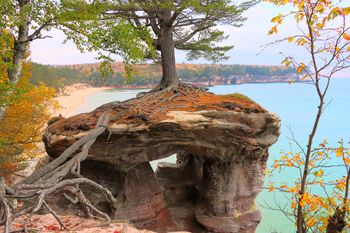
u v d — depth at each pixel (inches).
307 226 327.0
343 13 246.4
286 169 1771.7
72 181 326.6
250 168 730.8
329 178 1467.8
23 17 633.0
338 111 5999.0
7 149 841.5
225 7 685.9
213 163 713.0
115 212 650.2
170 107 668.7
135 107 668.7
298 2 258.7
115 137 621.6
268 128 682.2
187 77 6161.4
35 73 3902.6
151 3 680.4
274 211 1312.7
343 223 315.9
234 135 661.9
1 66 613.6
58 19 649.6
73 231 280.5
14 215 263.1
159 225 692.1
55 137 607.8
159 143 652.7
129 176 677.9
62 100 5733.3
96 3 684.1
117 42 653.3
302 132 3262.8
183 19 790.5
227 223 704.4
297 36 271.0
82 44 645.9
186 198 812.0
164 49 795.4
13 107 823.7
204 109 653.9
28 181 429.4
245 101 712.4
